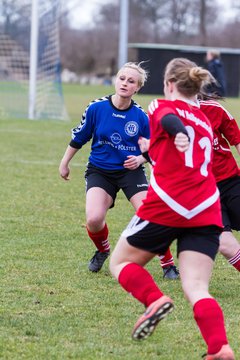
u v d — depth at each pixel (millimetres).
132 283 11336
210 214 11281
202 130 11547
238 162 36906
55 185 29469
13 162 35062
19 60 62406
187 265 11203
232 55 109062
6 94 61969
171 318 13961
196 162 11336
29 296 15055
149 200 11359
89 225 16438
